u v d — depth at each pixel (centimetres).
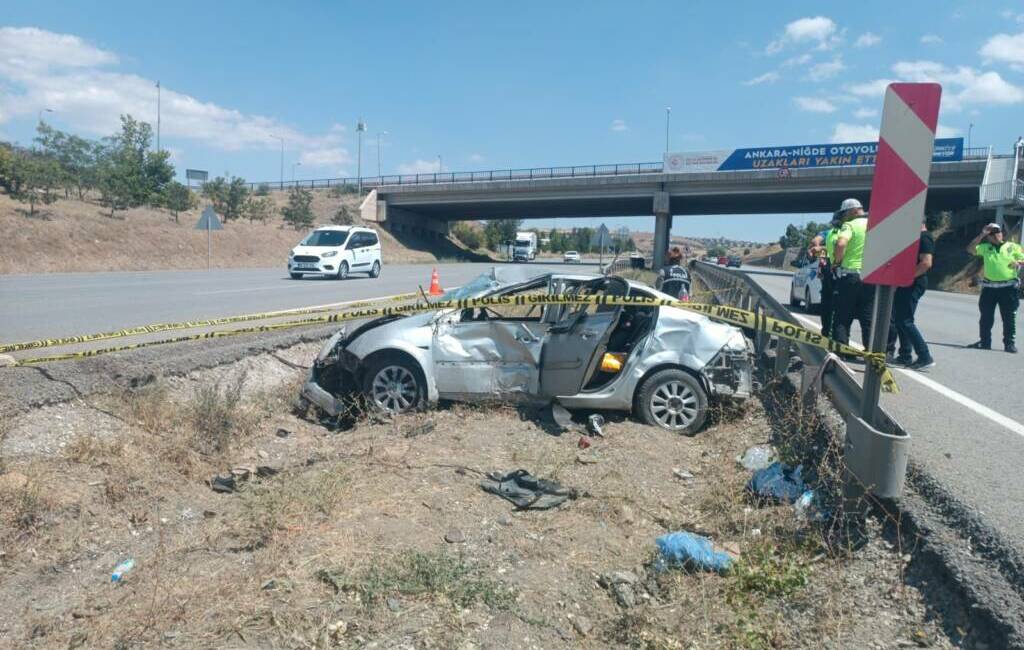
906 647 314
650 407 651
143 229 3394
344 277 2670
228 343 816
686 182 4862
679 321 657
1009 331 1023
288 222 5194
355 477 508
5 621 340
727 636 334
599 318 657
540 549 412
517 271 809
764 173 4603
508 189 5484
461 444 590
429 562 382
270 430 650
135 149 3991
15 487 436
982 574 327
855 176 4359
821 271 941
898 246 397
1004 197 3559
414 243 6341
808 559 389
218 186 4559
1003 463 486
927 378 810
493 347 675
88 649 316
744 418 648
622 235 4325
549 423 655
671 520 460
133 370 667
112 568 390
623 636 338
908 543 376
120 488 467
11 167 2978
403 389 686
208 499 489
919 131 386
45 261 2678
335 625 329
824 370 526
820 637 328
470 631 332
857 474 400
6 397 549
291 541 406
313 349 929
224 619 333
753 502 467
